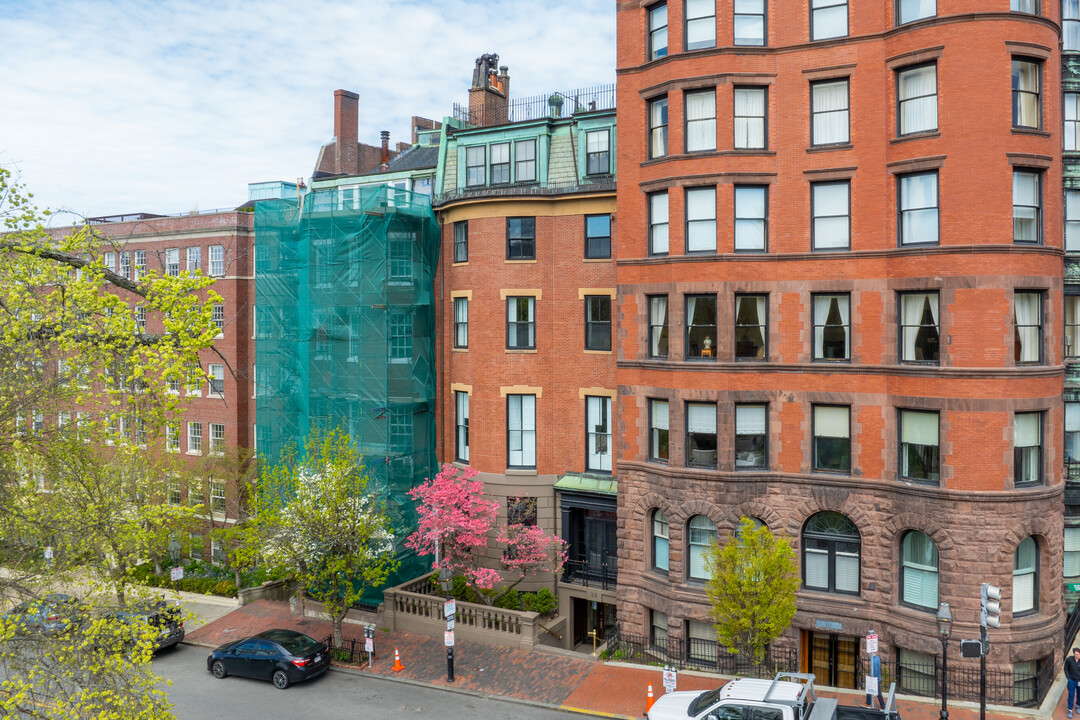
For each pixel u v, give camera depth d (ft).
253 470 125.08
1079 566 87.66
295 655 82.94
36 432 56.13
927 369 74.49
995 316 72.28
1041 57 73.51
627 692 77.97
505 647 91.15
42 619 52.19
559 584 100.53
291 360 122.83
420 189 122.42
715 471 83.05
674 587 84.94
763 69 81.35
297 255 120.98
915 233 76.38
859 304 79.15
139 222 145.18
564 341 102.68
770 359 82.28
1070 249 86.89
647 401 88.48
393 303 107.96
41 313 53.93
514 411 104.94
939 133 73.82
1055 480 75.05
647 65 86.63
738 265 82.28
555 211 102.73
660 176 85.81
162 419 55.62
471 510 98.17
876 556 78.48
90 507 59.93
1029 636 72.69
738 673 82.07
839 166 79.30
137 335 52.90
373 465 107.34
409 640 94.79
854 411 79.41
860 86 78.48
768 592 70.38
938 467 74.90
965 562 72.49
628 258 89.15
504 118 133.49
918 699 72.69
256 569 117.60
